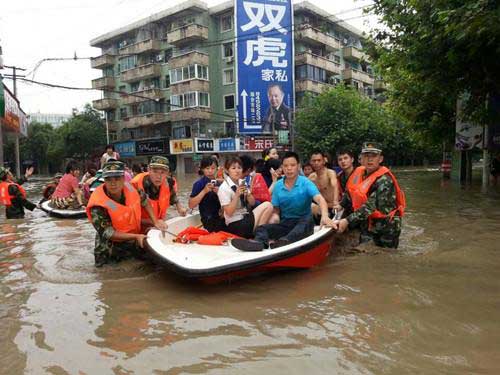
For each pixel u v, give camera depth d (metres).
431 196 10.99
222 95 31.67
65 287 3.93
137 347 2.71
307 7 30.44
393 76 13.84
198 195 5.06
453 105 13.35
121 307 3.40
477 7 6.68
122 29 36.06
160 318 3.17
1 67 14.81
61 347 2.73
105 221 4.48
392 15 9.87
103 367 2.47
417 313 3.15
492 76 9.11
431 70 9.50
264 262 3.70
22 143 45.94
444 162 17.70
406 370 2.36
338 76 36.69
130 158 36.03
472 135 12.92
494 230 6.21
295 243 4.00
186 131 31.62
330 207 5.91
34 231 7.04
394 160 36.38
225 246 4.29
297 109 29.20
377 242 5.09
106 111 38.56
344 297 3.51
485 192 11.57
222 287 3.84
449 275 4.05
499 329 2.86
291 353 2.58
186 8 30.91
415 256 4.75
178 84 31.47
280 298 3.53
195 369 2.42
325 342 2.72
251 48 27.75
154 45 33.84
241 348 2.66
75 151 38.91
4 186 8.50
